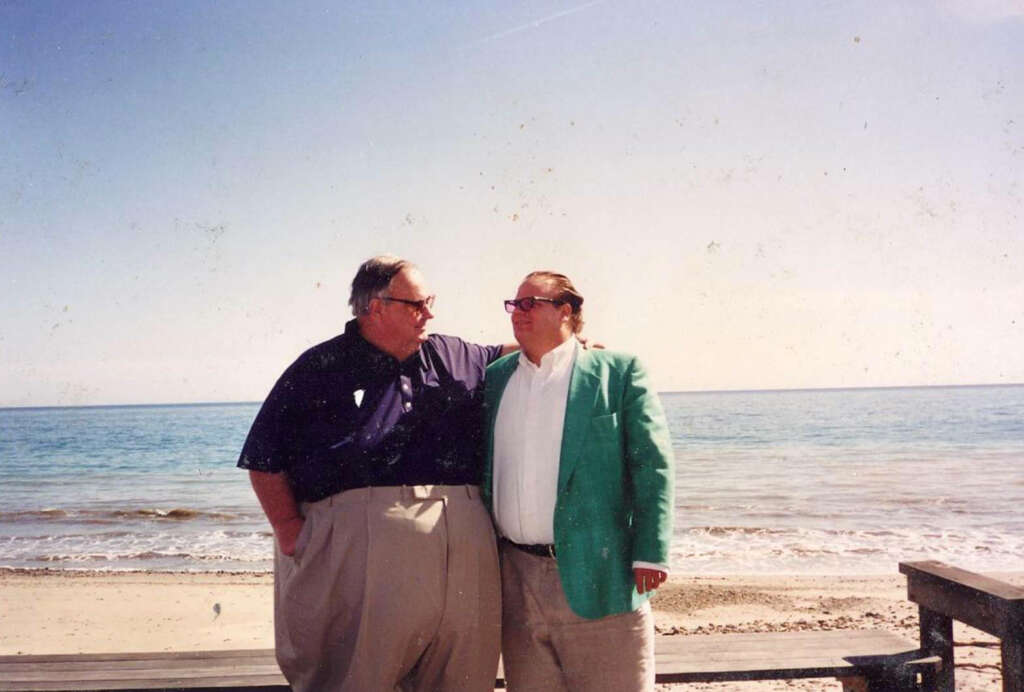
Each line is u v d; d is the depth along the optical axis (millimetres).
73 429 69125
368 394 2957
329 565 2828
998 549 13070
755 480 24688
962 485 22062
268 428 2938
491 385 3154
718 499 20531
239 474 31359
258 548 15078
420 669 2980
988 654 5918
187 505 22297
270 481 2930
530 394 3012
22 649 8078
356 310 3029
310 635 2865
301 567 2865
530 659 2965
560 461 2867
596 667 2842
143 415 111312
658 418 2910
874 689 3529
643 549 2740
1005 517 16625
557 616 2857
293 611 2896
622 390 2947
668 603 8922
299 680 2951
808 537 14812
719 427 50375
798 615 8211
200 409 161625
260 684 3223
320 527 2846
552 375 3012
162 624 8961
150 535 17031
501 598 3010
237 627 8789
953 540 14055
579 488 2840
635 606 2811
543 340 3016
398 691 2932
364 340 3043
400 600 2768
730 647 3740
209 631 8648
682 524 16719
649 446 2836
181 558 14023
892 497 20016
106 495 25375
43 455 42531
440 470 2916
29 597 10375
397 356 3041
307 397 2957
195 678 3318
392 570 2779
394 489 2842
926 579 3643
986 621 3227
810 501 19750
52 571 12609
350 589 2805
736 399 120625
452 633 2869
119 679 3320
